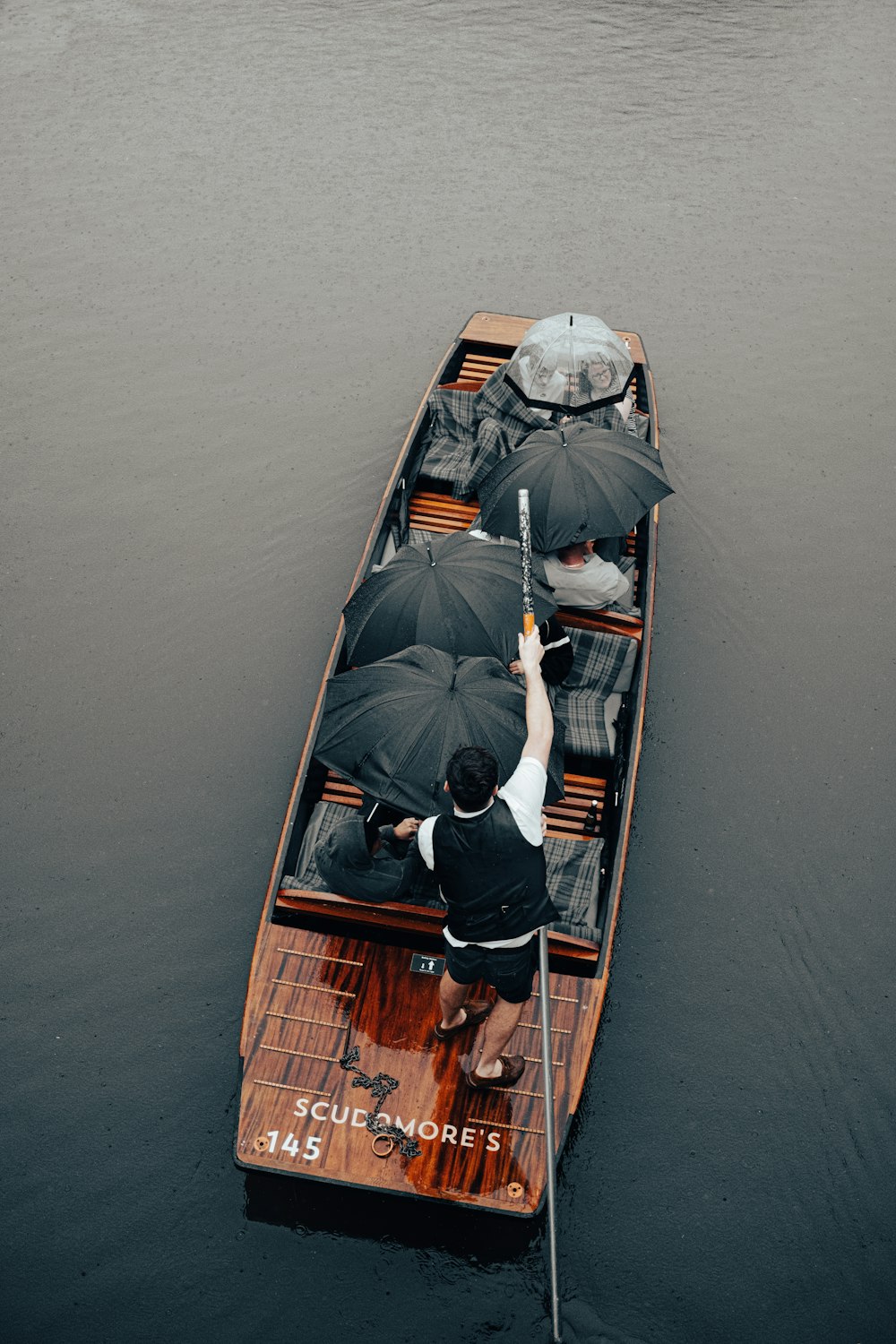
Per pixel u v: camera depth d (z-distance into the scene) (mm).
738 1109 4895
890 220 10438
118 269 9547
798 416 8406
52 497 7582
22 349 8742
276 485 7727
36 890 5562
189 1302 4301
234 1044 5055
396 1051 4328
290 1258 4410
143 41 12734
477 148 11148
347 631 4828
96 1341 4191
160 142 11070
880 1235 4551
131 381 8508
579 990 4484
